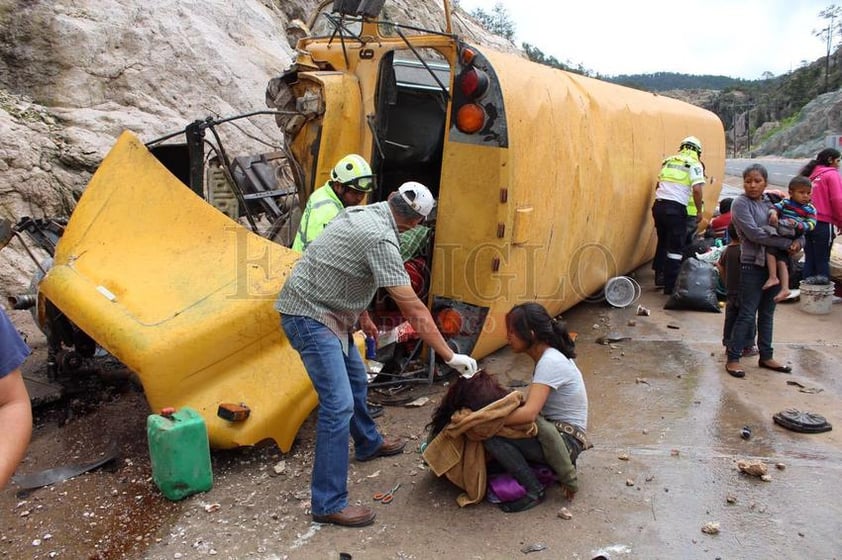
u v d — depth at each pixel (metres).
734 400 4.67
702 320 6.61
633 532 3.20
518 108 4.56
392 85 4.95
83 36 9.02
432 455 3.49
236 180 5.93
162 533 3.27
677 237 7.40
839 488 3.55
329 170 4.85
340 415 3.29
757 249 4.97
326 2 5.77
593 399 4.74
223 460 3.94
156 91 9.55
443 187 4.67
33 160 7.54
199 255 4.07
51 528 3.33
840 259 7.72
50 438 4.25
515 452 3.38
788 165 34.22
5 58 8.60
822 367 5.32
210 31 10.86
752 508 3.38
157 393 3.67
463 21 19.61
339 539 3.19
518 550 3.09
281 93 5.14
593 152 5.89
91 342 4.84
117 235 4.07
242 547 3.15
